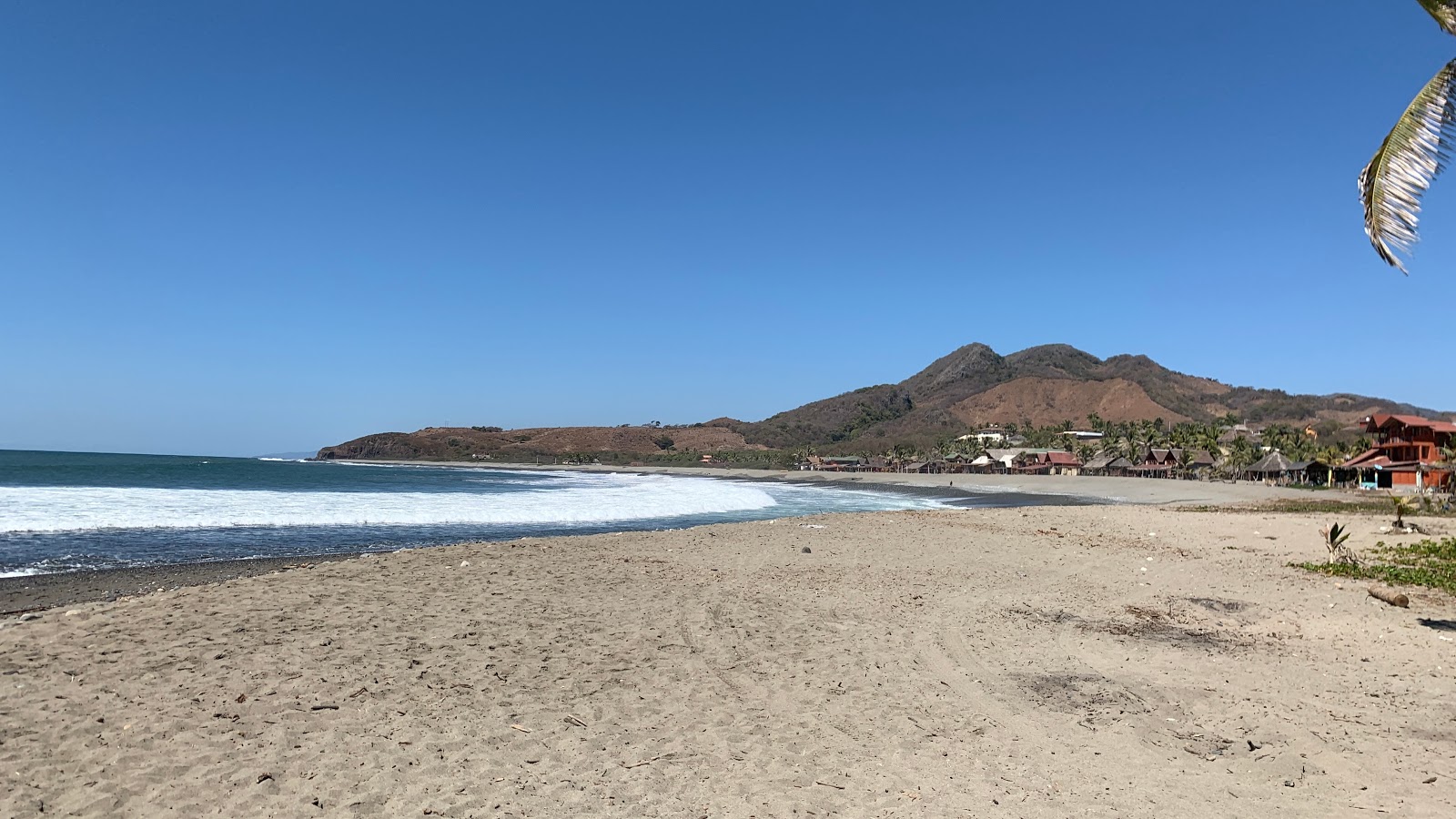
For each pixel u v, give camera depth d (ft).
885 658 26.35
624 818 14.37
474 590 35.65
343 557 52.95
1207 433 374.63
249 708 19.24
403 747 17.39
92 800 14.21
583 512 100.94
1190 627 32.30
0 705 18.66
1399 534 73.82
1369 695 22.94
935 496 186.09
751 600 35.60
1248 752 18.51
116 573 44.14
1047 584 42.50
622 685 22.56
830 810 14.94
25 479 156.87
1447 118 24.68
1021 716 20.86
